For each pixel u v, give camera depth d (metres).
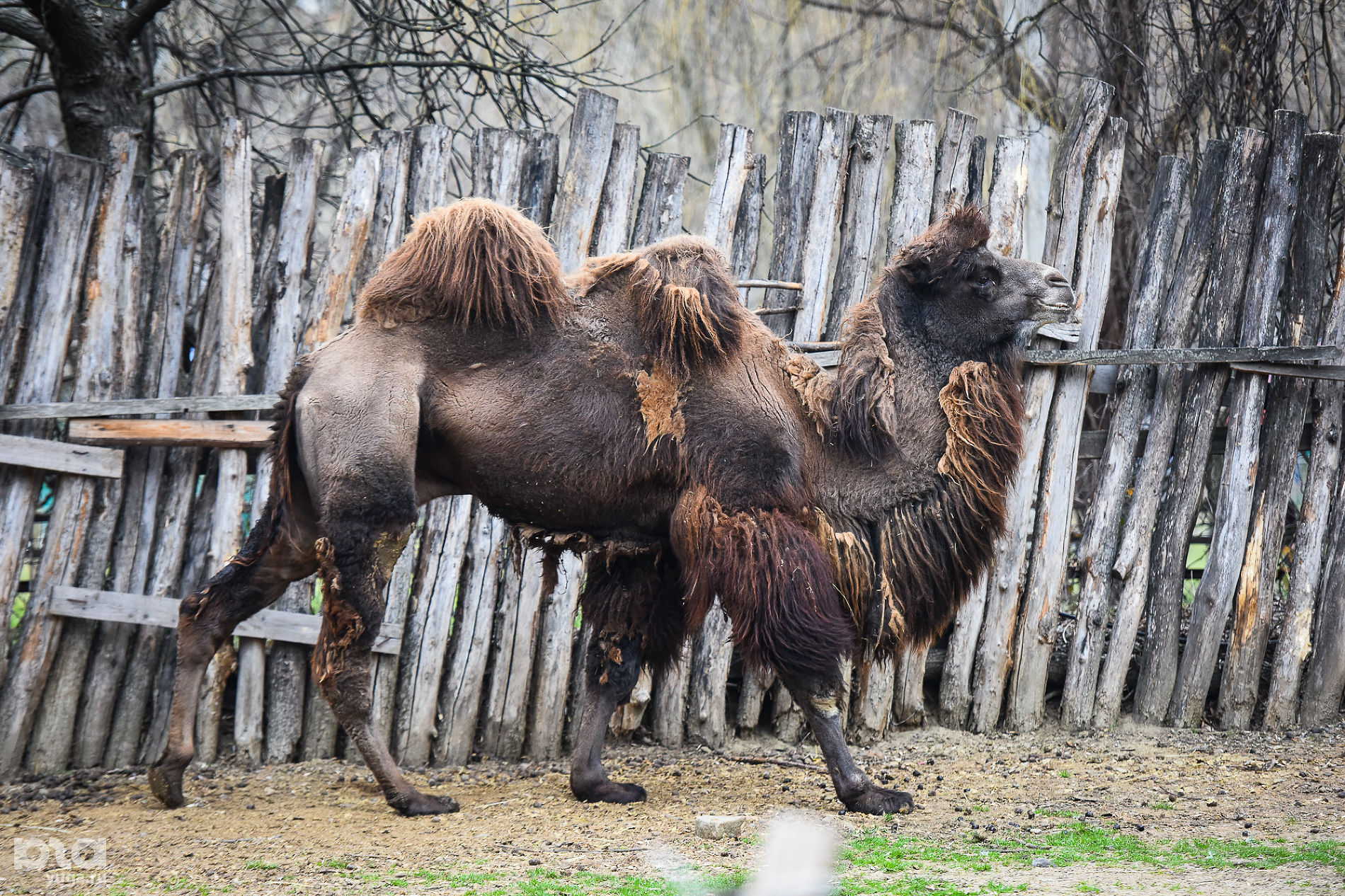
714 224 14.50
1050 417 14.53
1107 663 14.36
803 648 10.46
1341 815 10.08
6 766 12.86
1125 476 14.52
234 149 13.66
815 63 25.61
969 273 11.60
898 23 24.56
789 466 11.08
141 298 13.77
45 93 23.70
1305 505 14.26
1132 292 14.84
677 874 8.02
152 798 11.76
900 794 10.76
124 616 13.20
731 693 14.84
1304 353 13.76
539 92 25.73
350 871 8.59
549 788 12.21
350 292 13.92
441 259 10.95
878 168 14.70
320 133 25.94
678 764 13.38
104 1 17.38
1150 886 7.59
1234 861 8.34
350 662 10.84
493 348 11.12
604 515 11.42
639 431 11.10
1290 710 14.09
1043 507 14.41
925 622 11.55
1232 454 14.23
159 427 13.23
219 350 13.60
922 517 11.34
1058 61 22.02
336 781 12.73
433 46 23.66
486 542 13.92
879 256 24.53
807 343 14.29
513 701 13.92
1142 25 19.34
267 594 11.62
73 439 13.07
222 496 13.55
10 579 12.96
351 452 10.69
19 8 19.16
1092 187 14.59
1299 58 20.05
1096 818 10.30
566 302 11.31
